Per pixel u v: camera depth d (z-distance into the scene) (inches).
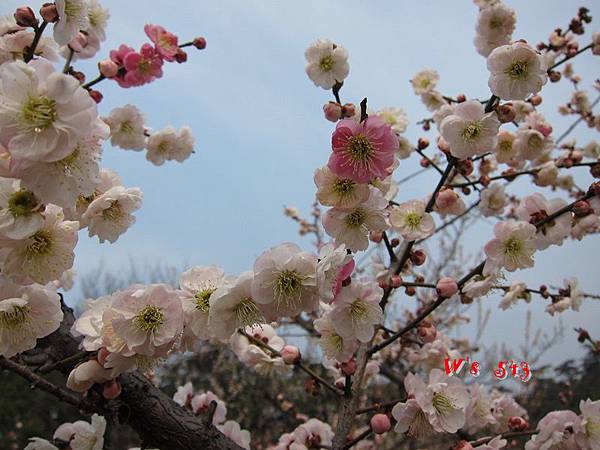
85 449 10.1
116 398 8.7
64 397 8.2
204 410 13.2
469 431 12.6
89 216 9.1
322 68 13.3
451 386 10.3
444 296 11.0
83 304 9.0
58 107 6.7
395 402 10.5
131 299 7.9
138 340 7.7
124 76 12.5
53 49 11.8
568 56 17.5
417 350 16.1
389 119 16.0
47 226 7.7
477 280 13.6
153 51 12.7
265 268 7.9
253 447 31.6
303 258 7.9
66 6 9.5
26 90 6.6
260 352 12.8
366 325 9.3
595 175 15.5
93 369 7.9
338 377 14.0
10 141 6.5
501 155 16.2
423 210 12.2
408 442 26.4
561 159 16.2
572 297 16.2
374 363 15.7
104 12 13.1
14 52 11.4
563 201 13.0
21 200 7.1
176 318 7.9
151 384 9.5
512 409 14.1
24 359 9.2
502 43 14.3
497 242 12.0
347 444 10.3
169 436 9.3
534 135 15.9
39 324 8.1
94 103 6.8
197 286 8.7
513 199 20.6
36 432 40.0
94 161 7.2
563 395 24.3
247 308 8.1
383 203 9.5
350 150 8.5
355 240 9.4
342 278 9.1
